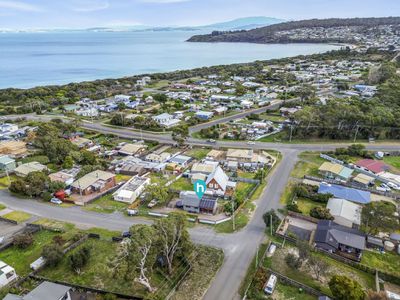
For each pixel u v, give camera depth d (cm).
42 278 3906
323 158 7888
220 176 6369
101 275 3978
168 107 13275
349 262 4159
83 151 7888
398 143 8812
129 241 3778
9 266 3950
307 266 4141
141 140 9456
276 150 8456
